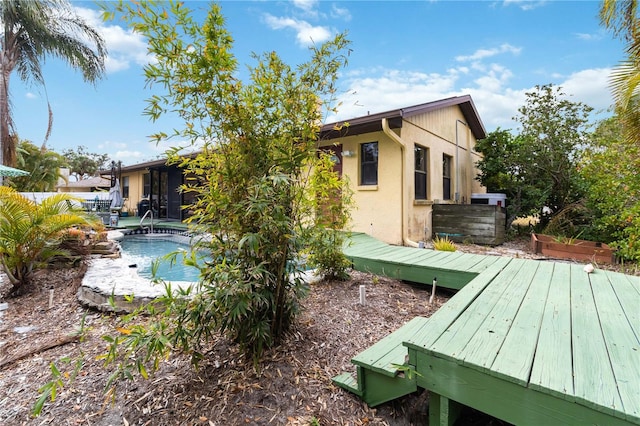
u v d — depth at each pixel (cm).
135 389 191
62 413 176
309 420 169
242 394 184
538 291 255
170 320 185
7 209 373
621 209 489
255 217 193
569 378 131
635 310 212
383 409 184
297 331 247
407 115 618
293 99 202
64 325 299
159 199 1366
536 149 809
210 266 192
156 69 171
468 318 197
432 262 395
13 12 930
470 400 145
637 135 425
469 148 1015
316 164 229
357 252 472
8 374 217
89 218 482
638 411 110
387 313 306
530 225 876
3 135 978
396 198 652
